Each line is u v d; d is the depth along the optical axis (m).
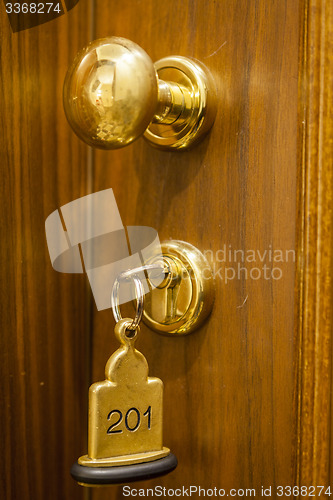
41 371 0.48
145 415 0.40
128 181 0.49
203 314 0.44
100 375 0.50
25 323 0.46
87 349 0.52
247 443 0.42
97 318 0.51
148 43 0.48
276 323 0.41
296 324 0.40
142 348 0.49
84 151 0.51
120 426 0.39
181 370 0.46
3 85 0.44
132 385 0.39
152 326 0.45
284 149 0.40
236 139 0.42
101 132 0.37
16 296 0.46
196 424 0.45
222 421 0.44
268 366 0.41
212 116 0.43
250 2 0.42
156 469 0.39
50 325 0.48
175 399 0.47
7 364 0.45
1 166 0.44
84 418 0.51
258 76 0.41
